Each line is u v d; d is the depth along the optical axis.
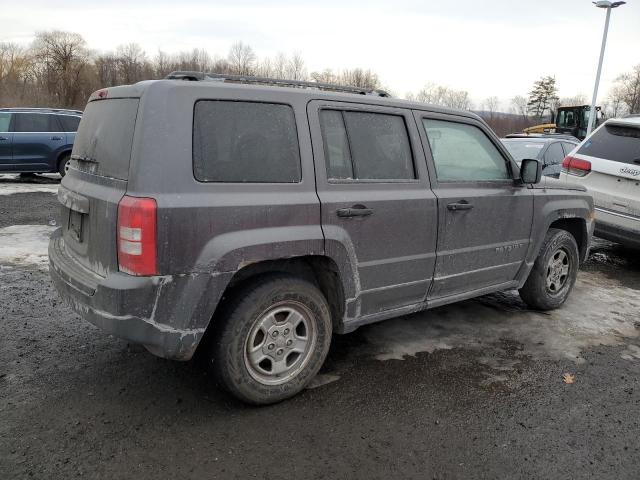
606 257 7.71
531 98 61.91
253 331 3.14
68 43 55.78
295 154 3.24
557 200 4.96
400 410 3.28
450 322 4.80
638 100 53.91
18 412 3.09
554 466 2.80
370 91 3.91
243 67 50.22
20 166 12.31
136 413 3.14
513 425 3.16
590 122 19.81
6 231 7.57
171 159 2.80
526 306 5.33
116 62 57.31
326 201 3.29
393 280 3.75
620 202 6.70
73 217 3.43
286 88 3.29
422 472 2.71
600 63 19.31
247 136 3.08
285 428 3.05
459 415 3.25
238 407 3.25
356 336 4.40
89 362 3.74
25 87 54.62
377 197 3.56
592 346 4.39
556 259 5.14
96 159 3.20
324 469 2.71
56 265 3.39
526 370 3.89
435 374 3.78
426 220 3.84
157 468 2.66
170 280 2.80
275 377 3.29
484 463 2.80
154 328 2.83
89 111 3.54
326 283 3.57
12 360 3.72
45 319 4.46
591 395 3.56
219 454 2.79
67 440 2.85
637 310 5.37
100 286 2.86
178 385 3.47
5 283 5.31
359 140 3.57
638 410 3.40
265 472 2.67
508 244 4.53
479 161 4.34
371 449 2.88
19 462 2.65
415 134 3.87
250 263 3.02
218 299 2.93
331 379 3.65
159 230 2.73
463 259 4.18
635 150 6.68
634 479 2.72
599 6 18.73
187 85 2.93
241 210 2.96
